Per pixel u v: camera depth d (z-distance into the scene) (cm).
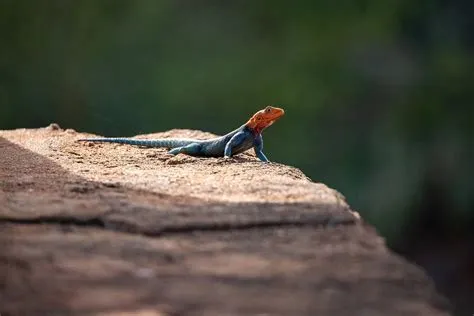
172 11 2914
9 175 882
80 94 2816
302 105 2839
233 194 812
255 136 1034
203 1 2942
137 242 678
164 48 2892
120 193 806
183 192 816
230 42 2933
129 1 2859
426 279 629
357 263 646
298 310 562
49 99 2802
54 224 721
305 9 2933
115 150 1048
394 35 2986
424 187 2814
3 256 641
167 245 675
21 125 2783
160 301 569
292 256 657
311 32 2919
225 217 734
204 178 882
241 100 2848
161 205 767
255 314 555
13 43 2770
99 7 2831
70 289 586
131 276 609
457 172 2806
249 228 719
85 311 553
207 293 583
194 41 2914
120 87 2847
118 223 718
